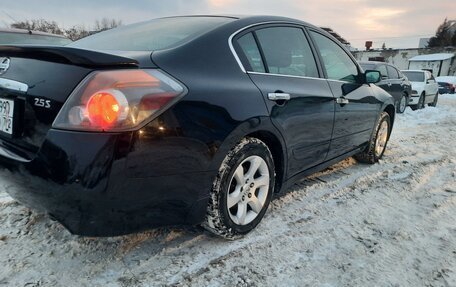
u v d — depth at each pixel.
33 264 2.19
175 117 1.92
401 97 10.33
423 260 2.41
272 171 2.67
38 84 1.92
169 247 2.42
